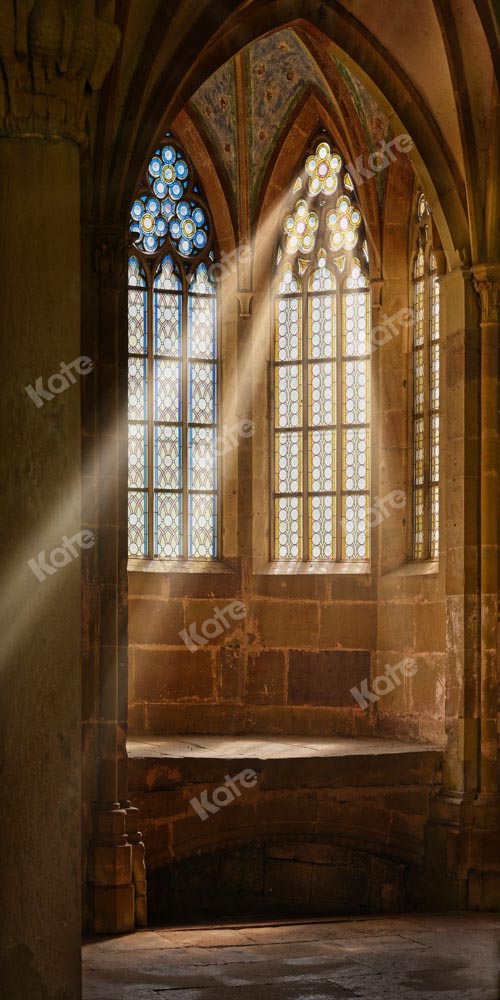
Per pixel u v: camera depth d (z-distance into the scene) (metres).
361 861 17.16
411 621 18.23
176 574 19.02
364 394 19.59
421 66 16.31
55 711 8.04
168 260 19.73
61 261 8.27
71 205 8.34
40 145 8.27
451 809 16.23
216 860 17.00
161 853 15.45
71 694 8.13
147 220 19.55
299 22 16.41
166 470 19.42
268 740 18.20
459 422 16.64
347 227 19.83
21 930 7.79
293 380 20.02
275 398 20.03
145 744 17.28
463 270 16.61
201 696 18.98
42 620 8.04
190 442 19.66
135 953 13.20
